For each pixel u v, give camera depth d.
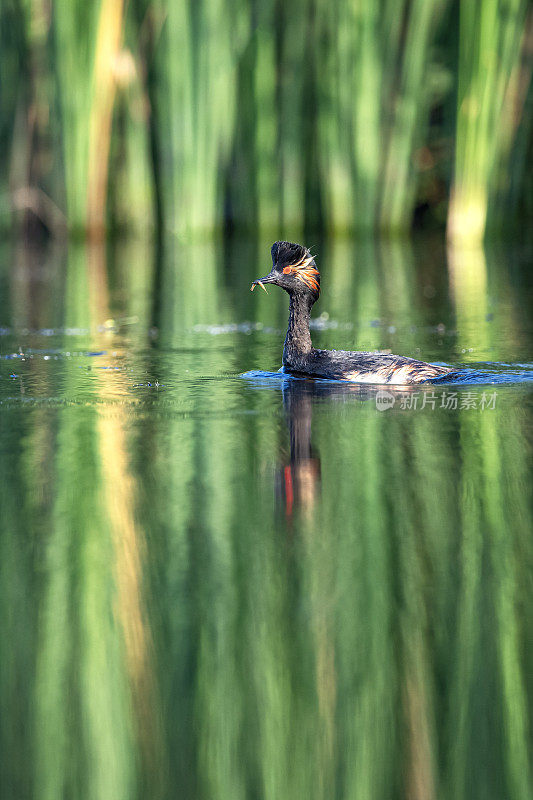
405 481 10.12
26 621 7.57
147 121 35.97
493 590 7.96
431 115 39.31
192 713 6.62
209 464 10.71
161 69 34.69
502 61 33.59
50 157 36.19
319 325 20.28
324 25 35.53
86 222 36.00
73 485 10.13
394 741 6.43
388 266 29.95
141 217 36.75
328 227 37.00
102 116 34.75
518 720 6.62
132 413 12.85
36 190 36.31
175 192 35.47
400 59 36.28
